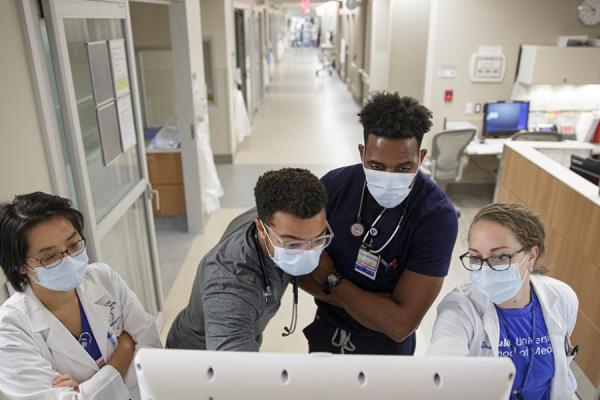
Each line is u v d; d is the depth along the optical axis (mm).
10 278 1189
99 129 2086
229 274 1058
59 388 1172
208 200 4625
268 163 6508
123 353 1404
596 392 2258
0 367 1128
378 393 580
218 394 587
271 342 2865
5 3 1386
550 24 4801
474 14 4793
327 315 1500
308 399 582
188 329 1325
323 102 10953
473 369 595
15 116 1439
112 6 2129
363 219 1316
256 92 9945
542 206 2928
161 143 4316
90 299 1355
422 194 1271
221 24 5906
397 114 1142
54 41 1599
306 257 1003
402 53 5785
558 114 5066
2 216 1124
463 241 4125
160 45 5012
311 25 28312
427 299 1272
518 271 1096
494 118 4996
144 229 2807
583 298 2385
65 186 1737
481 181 5414
